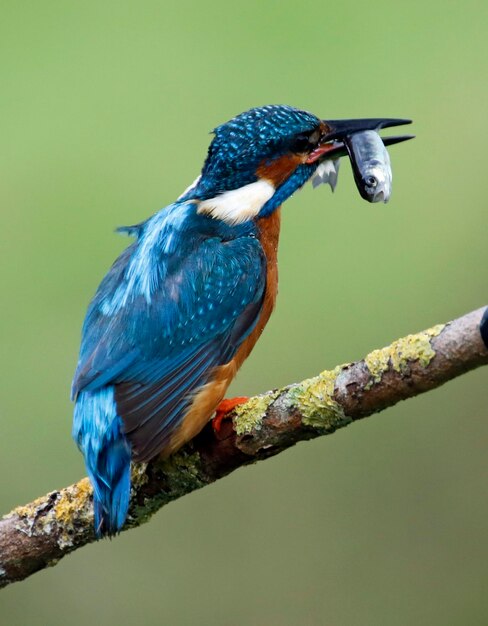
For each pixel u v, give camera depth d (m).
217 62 12.23
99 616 12.06
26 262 11.70
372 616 11.90
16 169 11.91
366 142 9.73
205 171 9.98
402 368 7.48
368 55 12.29
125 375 8.62
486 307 7.26
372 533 12.12
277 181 9.88
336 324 11.82
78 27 12.42
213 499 12.32
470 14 12.45
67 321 11.61
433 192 12.14
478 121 12.17
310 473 12.27
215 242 9.38
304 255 11.91
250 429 8.22
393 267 11.94
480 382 12.28
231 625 12.01
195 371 8.81
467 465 12.16
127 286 9.05
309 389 7.94
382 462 12.26
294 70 12.23
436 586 11.91
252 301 9.29
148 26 12.41
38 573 12.08
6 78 12.23
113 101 12.11
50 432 11.62
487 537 12.02
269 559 12.12
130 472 8.40
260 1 12.42
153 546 12.22
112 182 11.85
